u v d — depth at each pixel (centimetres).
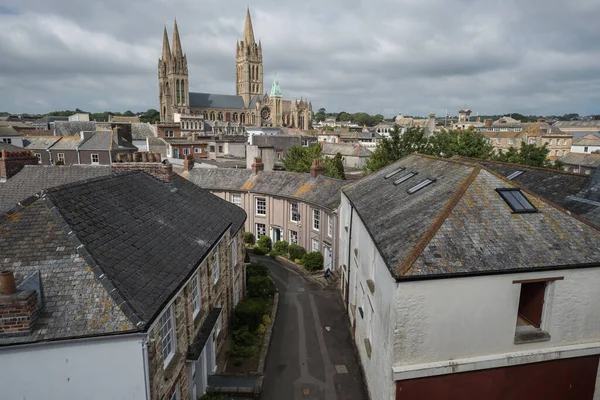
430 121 7475
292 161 5419
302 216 3594
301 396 1705
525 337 1282
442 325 1209
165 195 1769
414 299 1179
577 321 1309
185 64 15250
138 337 927
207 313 1628
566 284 1272
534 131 9119
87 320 904
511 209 1405
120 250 1133
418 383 1231
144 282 1077
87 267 974
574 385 1353
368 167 4391
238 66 18025
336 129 16112
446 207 1391
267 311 2483
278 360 1984
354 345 2123
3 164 2330
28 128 9094
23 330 873
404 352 1208
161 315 1048
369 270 1722
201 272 1562
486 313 1227
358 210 1978
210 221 1864
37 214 1069
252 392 1653
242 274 2503
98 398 935
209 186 4150
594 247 1305
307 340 2192
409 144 4256
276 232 3972
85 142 6216
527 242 1291
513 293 1234
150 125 8950
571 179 1994
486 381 1272
